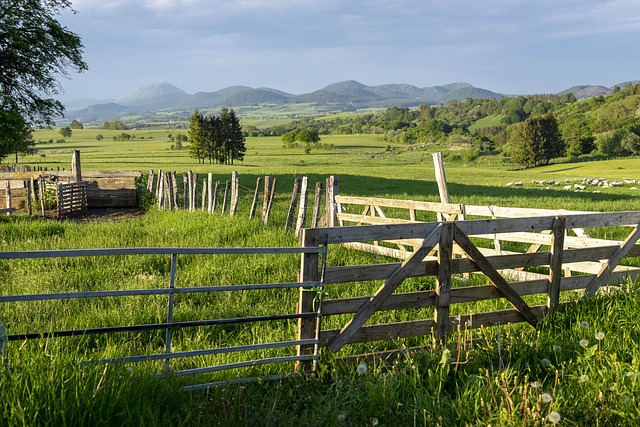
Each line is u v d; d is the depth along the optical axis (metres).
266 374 5.57
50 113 41.69
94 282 9.41
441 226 6.15
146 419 4.13
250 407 4.80
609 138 137.75
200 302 8.27
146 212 25.84
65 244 12.98
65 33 40.75
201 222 16.11
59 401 3.97
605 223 7.52
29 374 4.13
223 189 35.84
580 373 5.42
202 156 120.19
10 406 3.82
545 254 7.12
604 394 4.98
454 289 6.39
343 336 5.83
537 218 6.94
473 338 6.44
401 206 12.64
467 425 4.46
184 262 11.02
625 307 6.91
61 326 6.75
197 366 5.75
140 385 4.52
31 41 38.88
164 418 4.21
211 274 9.81
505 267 6.81
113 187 28.39
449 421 4.64
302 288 5.58
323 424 4.59
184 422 4.16
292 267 10.41
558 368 5.72
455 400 4.89
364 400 4.92
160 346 6.52
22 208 24.84
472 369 5.61
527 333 6.61
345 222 16.31
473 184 53.41
